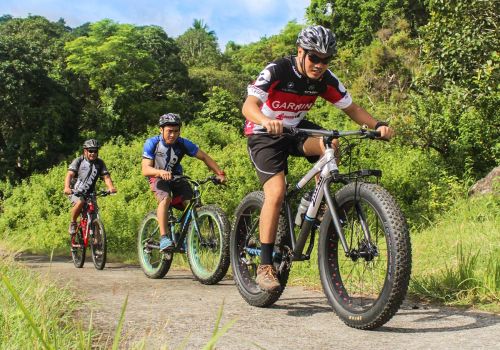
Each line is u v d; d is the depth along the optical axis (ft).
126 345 8.47
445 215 32.40
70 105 117.80
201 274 17.65
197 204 18.92
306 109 11.85
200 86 164.86
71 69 132.36
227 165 50.34
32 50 114.11
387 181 37.91
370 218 10.85
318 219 11.45
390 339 9.07
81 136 119.34
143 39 157.38
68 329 9.07
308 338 9.20
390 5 173.06
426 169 39.17
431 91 44.09
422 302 12.54
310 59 10.85
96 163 27.02
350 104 11.79
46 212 64.80
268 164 11.56
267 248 11.57
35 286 11.41
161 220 19.44
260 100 11.10
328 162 10.87
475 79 36.11
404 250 9.25
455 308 11.68
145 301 12.96
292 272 18.17
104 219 42.52
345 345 8.70
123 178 63.26
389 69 136.15
